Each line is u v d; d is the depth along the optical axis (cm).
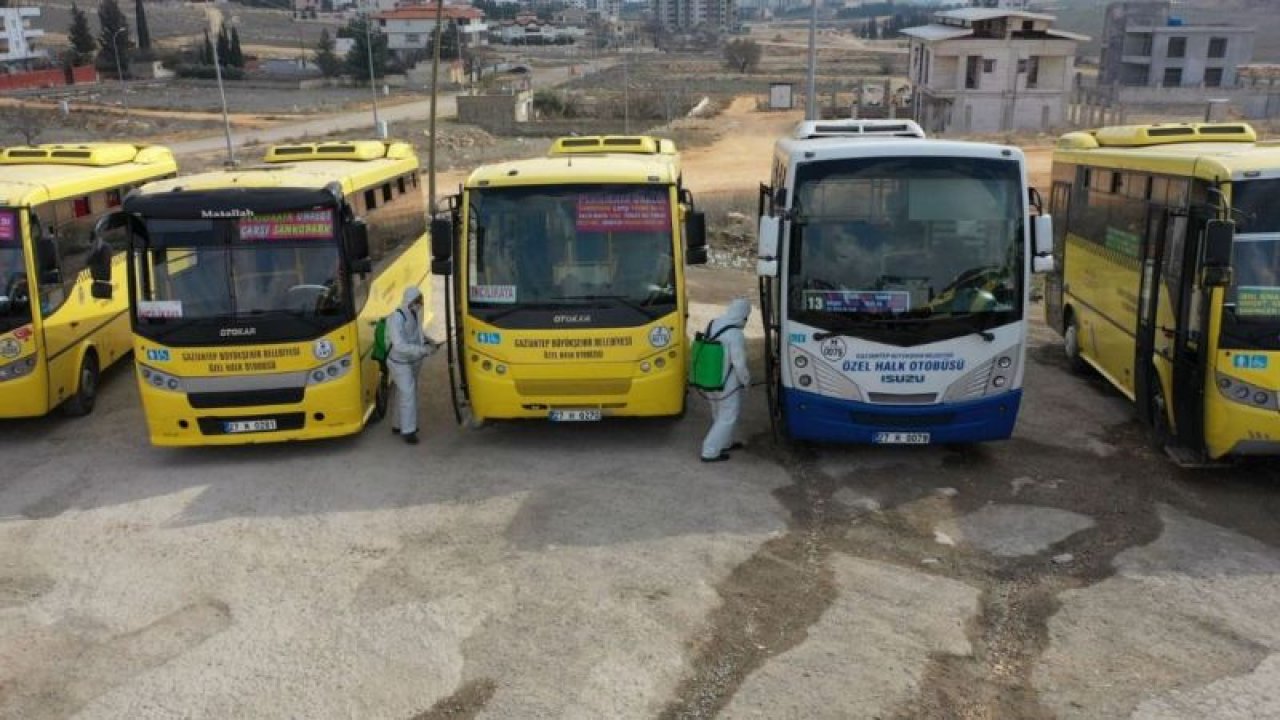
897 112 6556
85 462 1230
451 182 4369
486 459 1198
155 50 12644
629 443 1241
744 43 12394
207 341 1153
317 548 969
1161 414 1145
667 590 869
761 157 5034
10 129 7219
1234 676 736
